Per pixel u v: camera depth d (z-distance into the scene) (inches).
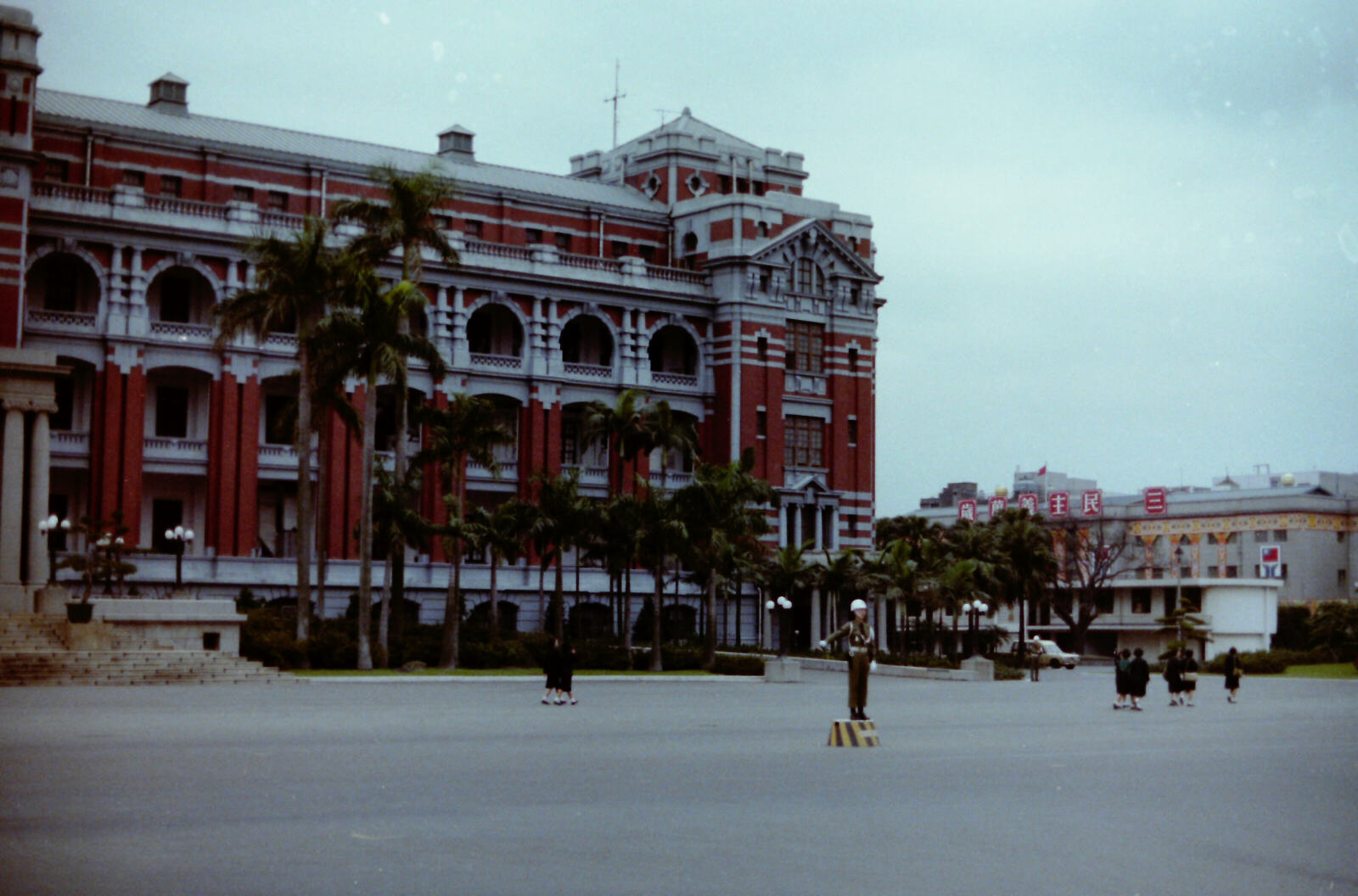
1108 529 5703.7
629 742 1263.5
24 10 2874.0
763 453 3914.9
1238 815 858.8
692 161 4178.2
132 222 3048.7
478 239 3718.0
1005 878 639.1
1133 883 638.5
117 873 611.5
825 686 2699.3
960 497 7047.2
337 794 856.9
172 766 984.9
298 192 3442.4
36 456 2541.8
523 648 2832.2
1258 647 4781.0
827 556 3553.2
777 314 3951.8
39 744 1135.6
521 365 3614.7
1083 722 1715.1
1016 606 5487.2
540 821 768.3
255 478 3191.4
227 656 2272.4
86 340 3034.0
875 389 4215.1
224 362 3169.3
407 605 3371.1
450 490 3024.1
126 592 2930.6
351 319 2527.1
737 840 720.3
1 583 2486.5
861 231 4239.7
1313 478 6220.5
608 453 3804.1
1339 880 662.5
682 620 3799.2
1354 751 1332.4
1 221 2844.5
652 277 3826.3
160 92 3457.2
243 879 602.2
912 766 1087.6
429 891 585.6
